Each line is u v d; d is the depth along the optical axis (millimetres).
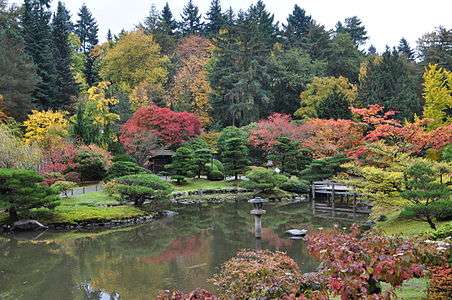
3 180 22656
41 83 45219
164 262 17297
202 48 65250
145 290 13883
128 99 52188
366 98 40625
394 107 37469
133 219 26234
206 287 13781
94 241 21453
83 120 40812
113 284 14648
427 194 14781
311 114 47719
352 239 6777
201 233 22938
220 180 41250
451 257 7645
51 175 29078
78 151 36250
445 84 29391
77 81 55719
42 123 36750
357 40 78688
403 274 5887
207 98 54750
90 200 29344
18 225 23438
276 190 35562
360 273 5613
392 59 42406
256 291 6293
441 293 8109
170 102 54156
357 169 19781
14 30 46750
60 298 13477
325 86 49000
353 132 34562
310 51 61750
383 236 7020
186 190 36344
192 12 86125
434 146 21641
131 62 60438
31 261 17859
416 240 7215
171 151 43500
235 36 55969
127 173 33219
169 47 68062
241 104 51156
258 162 45094
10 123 36875
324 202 32156
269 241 20266
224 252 18531
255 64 52844
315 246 6758
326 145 34969
